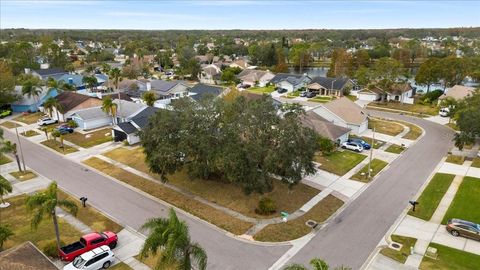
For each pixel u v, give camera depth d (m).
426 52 166.25
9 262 23.00
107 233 29.19
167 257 19.88
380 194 38.16
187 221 32.78
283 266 26.36
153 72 143.50
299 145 33.88
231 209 34.78
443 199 36.81
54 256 27.47
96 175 43.69
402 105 81.50
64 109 67.50
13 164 47.88
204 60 166.25
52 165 47.28
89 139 58.12
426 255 27.53
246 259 27.17
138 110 65.50
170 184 40.38
